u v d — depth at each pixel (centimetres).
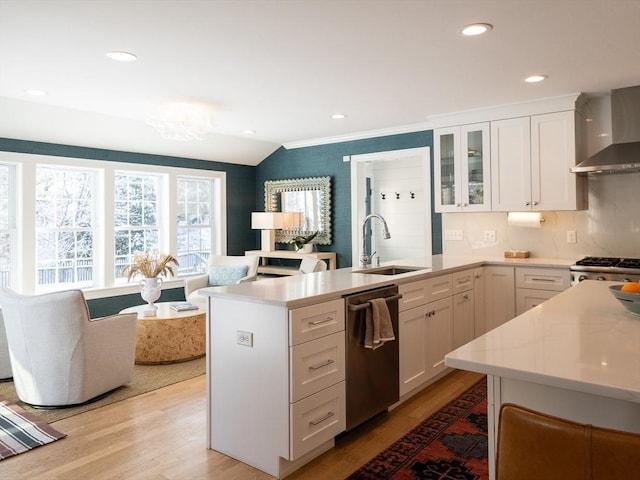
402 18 253
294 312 234
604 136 425
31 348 322
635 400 106
